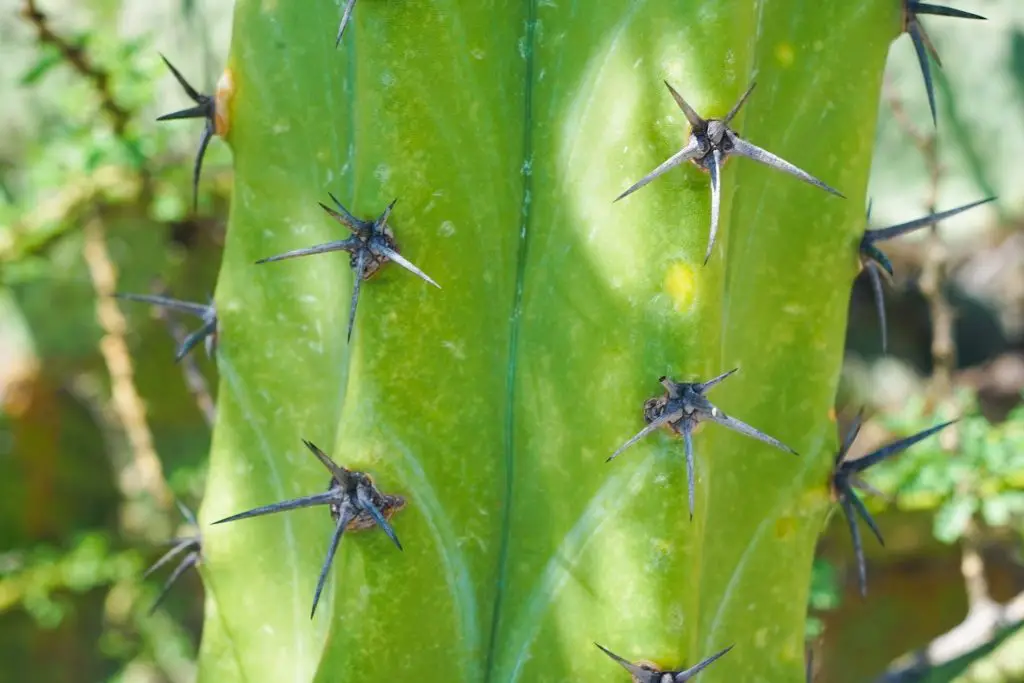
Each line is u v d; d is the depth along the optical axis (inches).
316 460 19.6
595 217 18.2
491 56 18.4
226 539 20.0
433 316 18.3
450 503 18.5
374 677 18.4
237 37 19.6
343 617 18.4
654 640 18.1
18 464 32.2
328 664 18.4
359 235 18.1
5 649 30.5
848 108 18.9
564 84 18.4
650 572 18.1
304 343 19.6
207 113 20.0
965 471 23.3
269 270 19.6
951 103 30.9
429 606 18.5
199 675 20.2
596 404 18.2
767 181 18.8
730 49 17.7
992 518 22.9
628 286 18.0
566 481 18.4
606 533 18.2
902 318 33.0
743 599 19.2
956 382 31.7
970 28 31.1
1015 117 30.9
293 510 19.7
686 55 17.8
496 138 18.4
